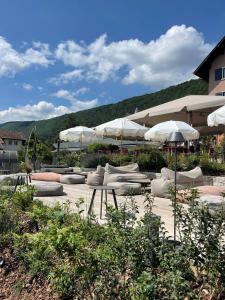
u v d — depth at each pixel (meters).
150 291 2.32
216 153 14.07
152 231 3.11
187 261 2.81
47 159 22.50
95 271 2.78
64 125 70.44
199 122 20.02
